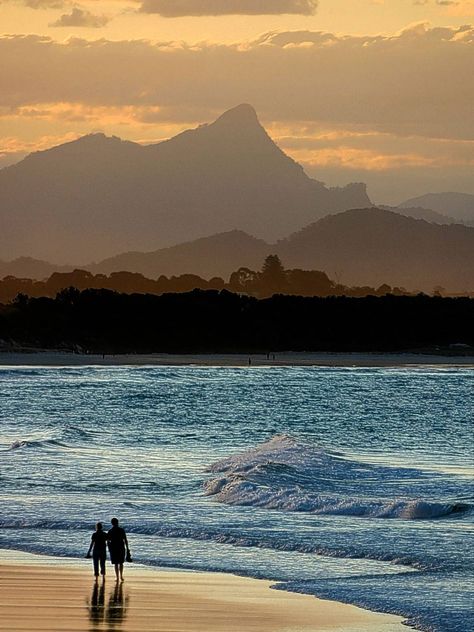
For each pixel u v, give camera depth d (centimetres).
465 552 5806
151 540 6131
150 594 4641
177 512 7188
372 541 6131
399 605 4538
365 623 4203
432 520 6969
